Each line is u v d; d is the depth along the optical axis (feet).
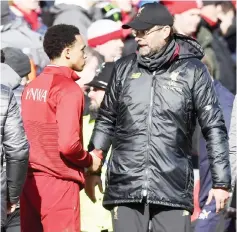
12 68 80.18
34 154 71.92
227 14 112.98
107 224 79.66
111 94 73.10
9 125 67.46
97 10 109.40
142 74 72.33
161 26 71.92
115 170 71.87
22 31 99.35
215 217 83.97
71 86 71.56
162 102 71.61
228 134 79.05
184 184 71.56
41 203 72.13
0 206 67.36
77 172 72.38
